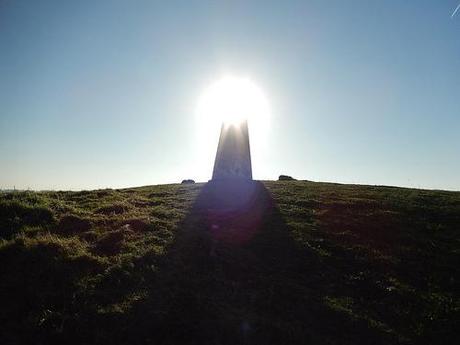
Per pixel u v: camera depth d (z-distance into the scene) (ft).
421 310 54.90
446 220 88.17
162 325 44.24
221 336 44.29
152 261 57.98
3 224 65.77
